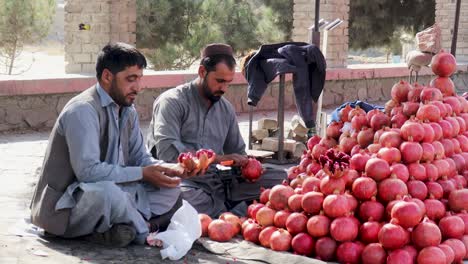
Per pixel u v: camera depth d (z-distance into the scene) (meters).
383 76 14.66
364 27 20.84
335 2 14.25
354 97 14.30
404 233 4.61
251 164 5.83
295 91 7.04
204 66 5.67
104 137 4.97
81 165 4.78
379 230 4.68
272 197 5.07
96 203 4.75
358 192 4.82
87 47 13.08
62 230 4.86
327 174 4.83
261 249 4.92
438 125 5.36
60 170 4.88
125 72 4.86
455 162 5.57
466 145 5.77
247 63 7.28
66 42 13.13
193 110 5.79
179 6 18.06
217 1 18.48
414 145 5.09
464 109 6.00
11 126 10.02
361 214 4.84
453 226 4.88
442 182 5.23
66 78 10.45
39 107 10.25
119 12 13.15
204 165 5.03
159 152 5.67
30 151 8.54
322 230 4.75
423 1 20.38
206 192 5.76
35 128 10.20
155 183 5.00
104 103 4.91
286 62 6.96
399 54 25.94
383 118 5.59
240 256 4.84
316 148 5.80
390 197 4.81
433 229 4.62
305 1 14.46
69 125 4.80
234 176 5.95
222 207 5.84
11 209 5.80
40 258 4.60
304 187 4.99
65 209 4.83
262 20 19.69
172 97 5.77
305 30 14.54
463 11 17.20
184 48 17.95
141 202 5.09
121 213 4.82
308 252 4.84
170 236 4.84
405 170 4.97
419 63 9.31
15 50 19.36
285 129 8.41
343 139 5.73
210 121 5.86
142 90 11.32
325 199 4.77
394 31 21.91
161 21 17.84
